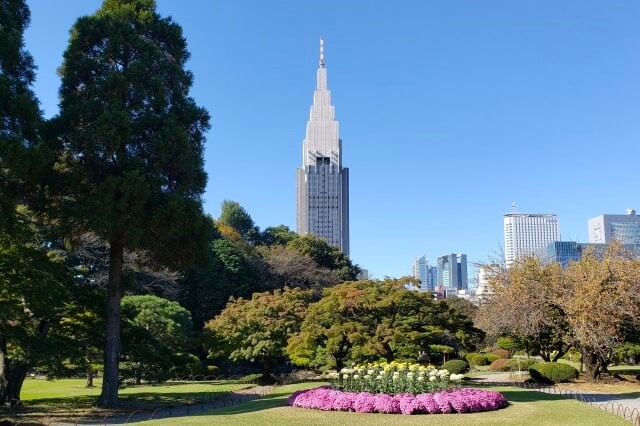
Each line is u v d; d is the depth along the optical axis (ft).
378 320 88.22
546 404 55.83
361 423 44.52
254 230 241.35
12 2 56.85
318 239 224.12
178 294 149.89
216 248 159.94
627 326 85.61
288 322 101.60
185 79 69.87
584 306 81.92
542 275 91.20
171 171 64.39
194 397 74.23
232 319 105.91
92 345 67.31
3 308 56.18
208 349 108.27
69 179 60.75
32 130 55.88
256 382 104.22
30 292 59.47
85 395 78.07
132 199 58.80
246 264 168.86
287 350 95.71
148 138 64.69
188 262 69.51
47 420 53.16
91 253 120.88
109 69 66.03
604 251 95.25
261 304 106.83
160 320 99.45
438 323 87.81
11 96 52.65
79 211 57.88
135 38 66.18
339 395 53.01
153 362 69.41
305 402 53.88
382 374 55.47
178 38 71.51
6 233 56.54
